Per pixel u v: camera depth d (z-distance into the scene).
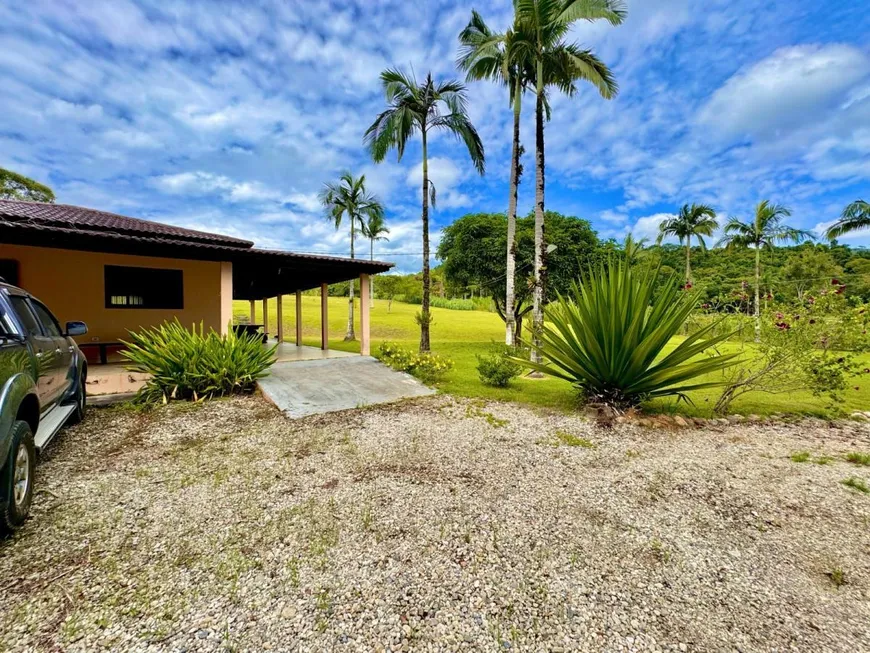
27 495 2.38
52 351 3.30
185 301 8.82
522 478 3.17
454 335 19.11
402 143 11.36
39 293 7.49
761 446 4.04
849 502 2.81
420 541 2.26
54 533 2.29
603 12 7.82
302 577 1.94
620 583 1.93
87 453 3.60
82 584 1.87
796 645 1.57
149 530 2.34
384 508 2.64
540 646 1.55
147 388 5.58
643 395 5.12
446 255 15.77
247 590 1.84
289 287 12.57
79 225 7.15
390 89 11.08
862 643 1.58
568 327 5.55
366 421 4.75
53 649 1.50
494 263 14.05
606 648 1.54
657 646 1.56
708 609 1.77
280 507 2.64
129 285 8.29
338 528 2.38
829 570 2.06
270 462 3.43
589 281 5.76
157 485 2.95
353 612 1.71
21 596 1.78
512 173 9.45
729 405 5.63
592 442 4.09
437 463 3.46
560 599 1.81
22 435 2.30
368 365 8.09
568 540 2.30
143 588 1.85
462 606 1.76
